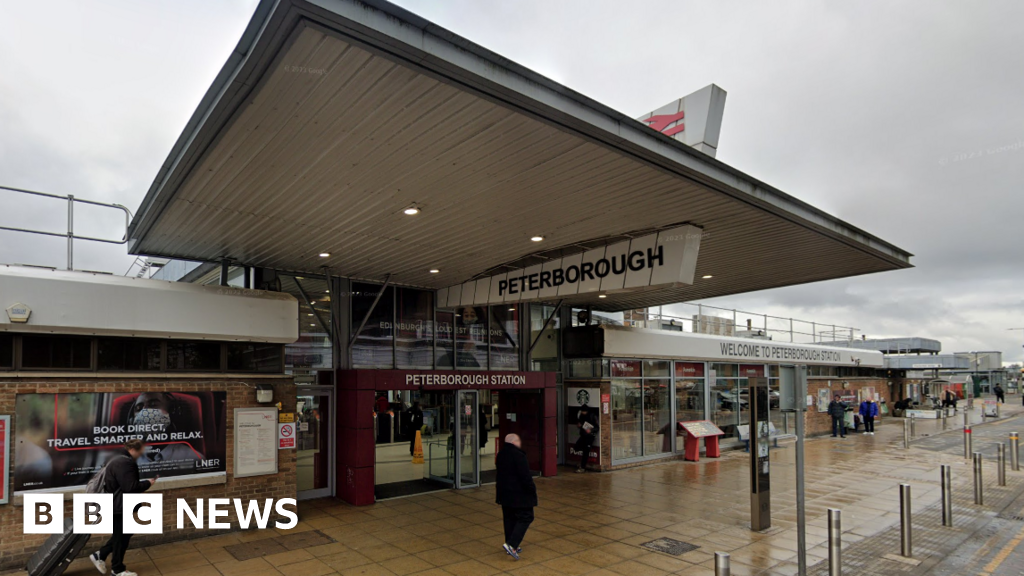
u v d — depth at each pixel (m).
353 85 4.68
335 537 8.96
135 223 8.67
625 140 5.79
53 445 7.59
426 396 13.99
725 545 8.67
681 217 8.40
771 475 14.85
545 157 6.16
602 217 8.37
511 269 11.66
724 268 12.23
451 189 7.12
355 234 9.03
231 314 9.24
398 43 4.12
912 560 7.99
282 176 6.59
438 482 13.13
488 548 8.48
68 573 7.16
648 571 7.56
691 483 13.43
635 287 9.32
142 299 8.38
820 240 9.82
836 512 6.78
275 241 9.41
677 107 10.39
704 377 19.09
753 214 8.28
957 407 44.69
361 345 12.43
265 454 9.42
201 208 7.66
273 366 9.91
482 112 5.14
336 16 3.84
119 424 8.11
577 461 15.62
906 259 11.58
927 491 12.77
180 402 8.66
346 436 11.47
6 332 7.50
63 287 7.76
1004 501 11.78
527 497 8.09
